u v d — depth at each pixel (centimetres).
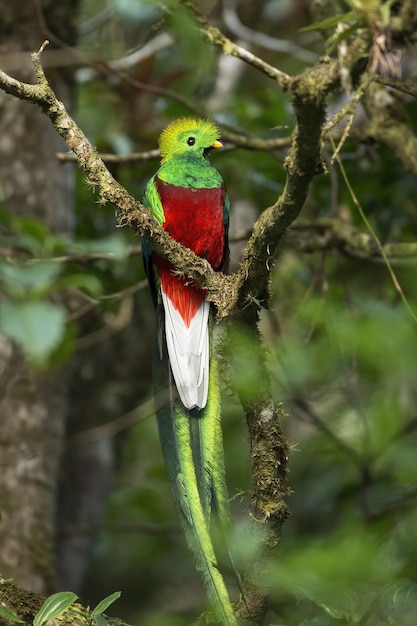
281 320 1196
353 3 596
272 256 625
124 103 1259
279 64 1440
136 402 1445
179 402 695
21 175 1155
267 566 604
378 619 621
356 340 629
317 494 1345
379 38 589
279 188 1192
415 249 1026
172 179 870
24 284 912
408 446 1160
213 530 636
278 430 638
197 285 716
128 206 649
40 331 892
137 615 1388
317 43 1467
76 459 1430
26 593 633
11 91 596
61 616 615
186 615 883
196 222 862
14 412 1144
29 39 1176
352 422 1209
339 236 1040
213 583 595
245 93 1379
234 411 1394
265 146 1028
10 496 1142
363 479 1063
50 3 1190
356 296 1186
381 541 764
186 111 1208
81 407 1420
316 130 534
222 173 1217
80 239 1282
